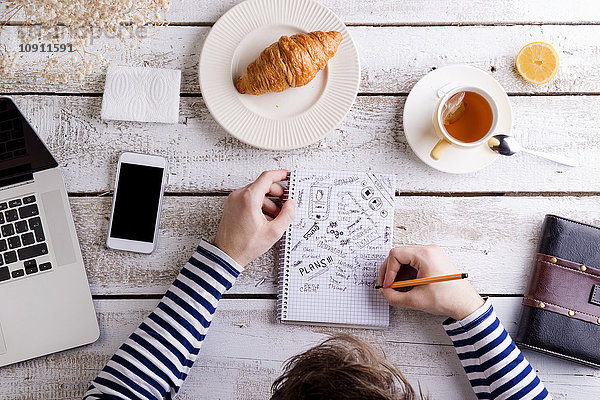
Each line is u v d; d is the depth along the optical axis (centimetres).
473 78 96
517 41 99
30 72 97
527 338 93
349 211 96
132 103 94
